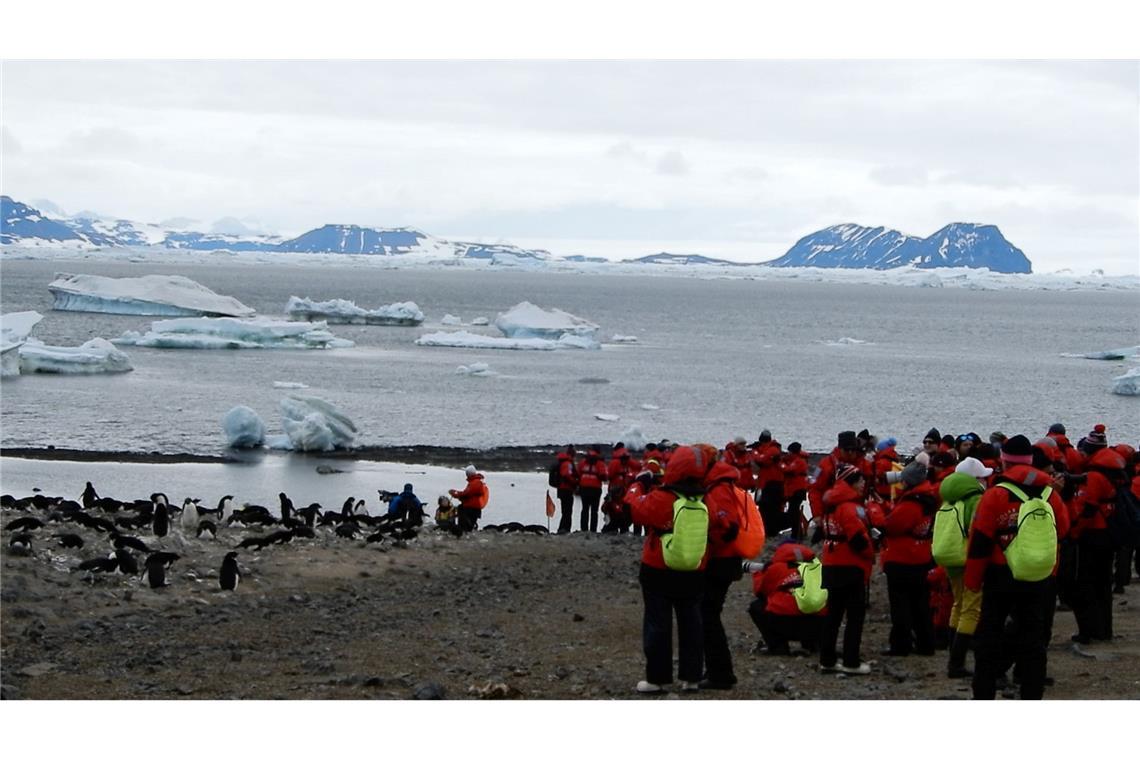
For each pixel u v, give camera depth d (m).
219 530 20.55
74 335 100.38
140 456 41.28
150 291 133.25
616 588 17.36
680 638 10.09
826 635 11.16
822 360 95.44
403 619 14.30
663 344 112.31
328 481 37.22
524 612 15.05
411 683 10.73
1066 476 12.38
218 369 72.56
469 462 42.19
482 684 10.67
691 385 71.69
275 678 10.91
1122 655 11.78
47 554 16.00
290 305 131.62
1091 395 71.75
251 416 44.12
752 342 118.69
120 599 14.16
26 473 36.62
